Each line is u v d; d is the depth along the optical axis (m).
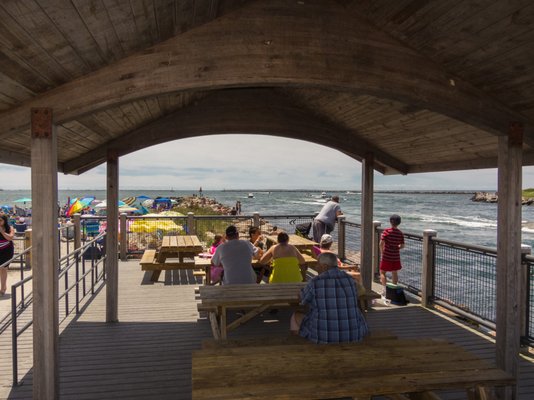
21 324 6.19
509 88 3.46
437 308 6.84
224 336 4.84
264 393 2.68
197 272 8.24
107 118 4.78
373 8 3.11
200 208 40.12
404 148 6.52
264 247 9.06
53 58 2.61
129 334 5.64
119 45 2.85
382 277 7.61
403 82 3.37
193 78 3.08
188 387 4.18
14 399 3.97
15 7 2.04
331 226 10.66
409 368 3.11
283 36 3.17
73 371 4.52
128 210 24.02
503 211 3.87
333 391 2.73
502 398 3.96
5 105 2.99
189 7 2.76
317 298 3.71
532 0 2.55
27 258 10.52
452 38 3.09
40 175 3.03
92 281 7.66
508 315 3.90
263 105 6.18
